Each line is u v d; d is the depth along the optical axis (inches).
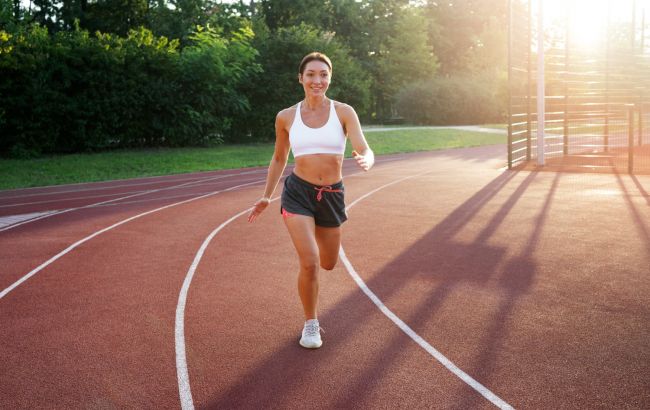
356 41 2279.8
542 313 194.9
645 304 200.7
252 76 1067.3
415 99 1797.5
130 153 869.2
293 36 1103.0
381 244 305.0
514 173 623.5
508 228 335.9
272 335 183.3
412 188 522.0
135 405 140.0
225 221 387.5
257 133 1090.7
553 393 138.3
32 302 223.8
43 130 816.9
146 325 195.5
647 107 1008.2
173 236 343.0
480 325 185.5
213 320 198.7
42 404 141.9
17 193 573.9
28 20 1007.0
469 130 1409.9
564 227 333.1
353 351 167.9
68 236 352.8
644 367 151.1
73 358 169.2
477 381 146.0
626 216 358.6
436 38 2516.0
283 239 326.6
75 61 835.4
